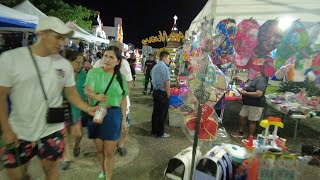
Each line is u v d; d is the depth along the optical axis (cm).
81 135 430
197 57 347
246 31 364
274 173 304
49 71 228
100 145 325
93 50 1948
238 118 776
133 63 1435
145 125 666
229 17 350
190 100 352
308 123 779
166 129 639
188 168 325
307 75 359
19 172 233
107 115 308
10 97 223
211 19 325
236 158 343
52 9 1305
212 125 347
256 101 561
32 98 222
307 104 597
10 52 215
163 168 425
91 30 1917
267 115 816
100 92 308
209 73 321
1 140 239
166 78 552
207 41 319
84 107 279
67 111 347
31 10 750
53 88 233
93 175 382
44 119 232
